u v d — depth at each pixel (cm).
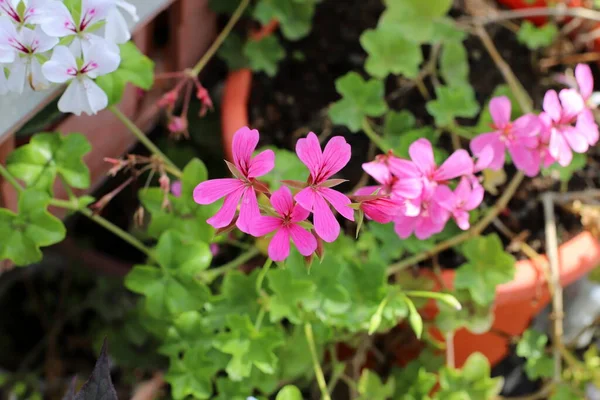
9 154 80
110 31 73
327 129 93
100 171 91
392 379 87
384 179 76
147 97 93
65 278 102
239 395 83
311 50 97
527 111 90
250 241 91
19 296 103
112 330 98
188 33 92
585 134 80
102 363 70
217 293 93
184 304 81
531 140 80
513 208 92
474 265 86
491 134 80
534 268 88
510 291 86
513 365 107
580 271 88
